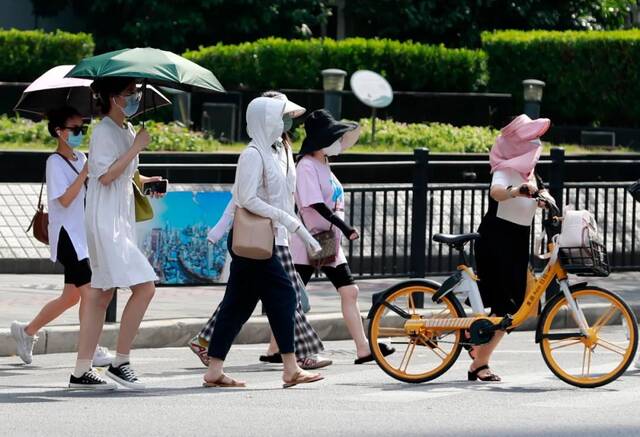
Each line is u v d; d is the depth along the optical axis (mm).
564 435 15953
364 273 29516
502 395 19422
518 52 56750
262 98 19531
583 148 53062
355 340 22734
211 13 67375
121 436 15703
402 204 30078
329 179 22344
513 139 20328
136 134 19375
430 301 21578
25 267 34250
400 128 49781
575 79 56312
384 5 69625
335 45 55094
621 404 18562
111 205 19250
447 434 15945
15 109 22750
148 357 24250
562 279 20312
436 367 21109
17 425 16422
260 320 26641
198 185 28469
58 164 21391
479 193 31109
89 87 22375
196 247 26375
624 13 73062
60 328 24656
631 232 32656
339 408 18031
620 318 28219
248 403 18469
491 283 20656
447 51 56094
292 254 22500
